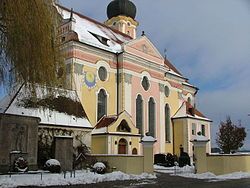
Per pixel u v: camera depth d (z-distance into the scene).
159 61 47.44
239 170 27.84
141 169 27.02
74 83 35.78
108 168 26.97
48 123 29.17
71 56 36.59
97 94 38.62
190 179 23.80
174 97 50.41
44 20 16.78
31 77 16.97
